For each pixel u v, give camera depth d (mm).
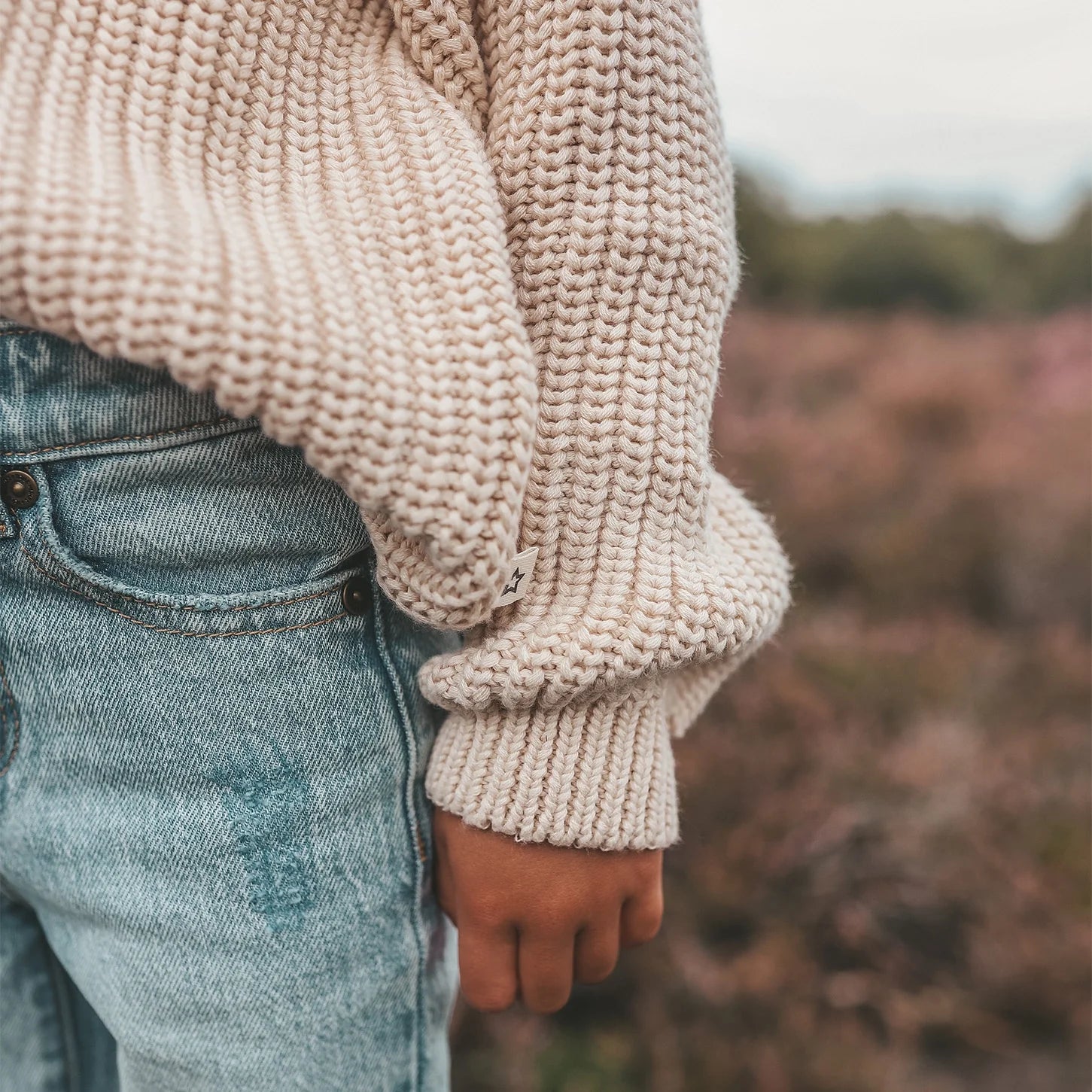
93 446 690
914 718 2428
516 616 754
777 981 1778
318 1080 801
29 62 634
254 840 750
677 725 916
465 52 721
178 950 764
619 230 704
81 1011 1061
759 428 4070
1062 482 3453
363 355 630
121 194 602
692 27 719
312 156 694
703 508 764
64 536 704
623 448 722
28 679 744
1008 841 2074
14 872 838
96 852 768
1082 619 3000
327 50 702
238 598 723
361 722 772
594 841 772
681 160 716
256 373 598
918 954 1871
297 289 620
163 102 645
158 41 638
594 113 688
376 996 821
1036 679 2668
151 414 686
